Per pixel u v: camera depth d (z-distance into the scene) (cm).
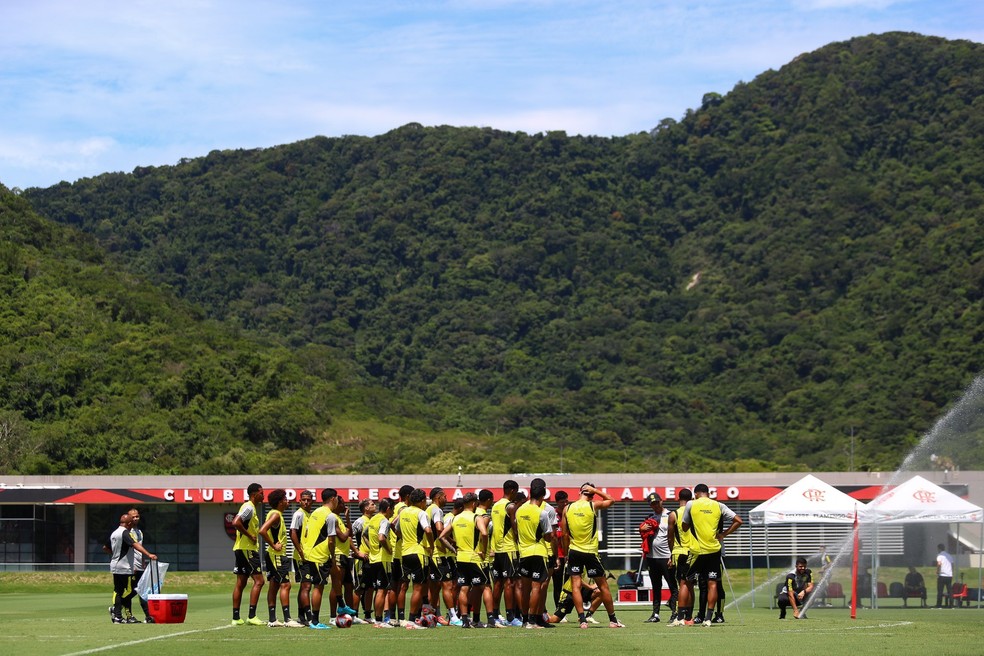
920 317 15950
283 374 12412
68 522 6719
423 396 18300
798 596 2856
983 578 3650
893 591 3541
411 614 2439
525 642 2008
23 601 4066
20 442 9525
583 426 15950
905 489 3516
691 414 16225
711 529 2402
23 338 11194
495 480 6981
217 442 10400
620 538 6531
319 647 1923
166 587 5472
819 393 15638
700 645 1955
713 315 18875
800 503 3803
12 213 13575
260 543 2539
